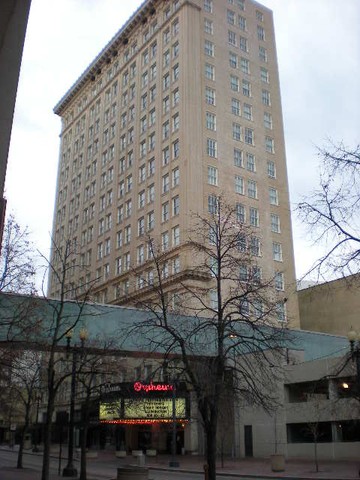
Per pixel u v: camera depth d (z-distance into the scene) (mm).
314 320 63469
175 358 17516
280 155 75688
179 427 51875
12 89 3727
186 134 65562
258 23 82750
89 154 93875
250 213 67625
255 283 21047
